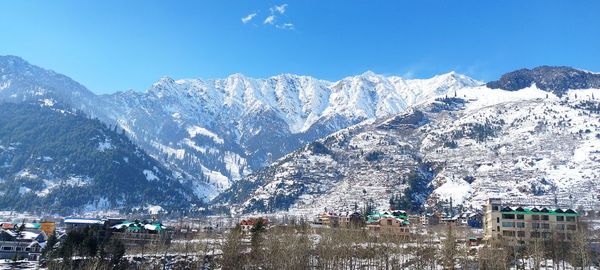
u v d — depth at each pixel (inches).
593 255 7829.7
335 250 7583.7
